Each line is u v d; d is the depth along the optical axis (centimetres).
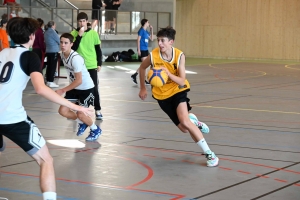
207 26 3791
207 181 664
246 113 1227
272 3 3491
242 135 967
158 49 756
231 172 711
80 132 920
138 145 876
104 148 852
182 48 3931
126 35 3219
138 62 3117
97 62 1117
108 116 1167
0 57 514
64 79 2098
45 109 1263
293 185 648
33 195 597
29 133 507
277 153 825
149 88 1761
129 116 1169
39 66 508
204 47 3822
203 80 2059
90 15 3023
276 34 3497
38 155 512
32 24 523
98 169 719
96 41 1097
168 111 768
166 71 728
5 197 587
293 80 2095
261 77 2223
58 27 2850
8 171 703
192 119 866
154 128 1027
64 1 3097
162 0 3569
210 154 739
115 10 3153
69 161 762
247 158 791
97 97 1116
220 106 1342
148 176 686
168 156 802
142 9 3666
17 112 504
